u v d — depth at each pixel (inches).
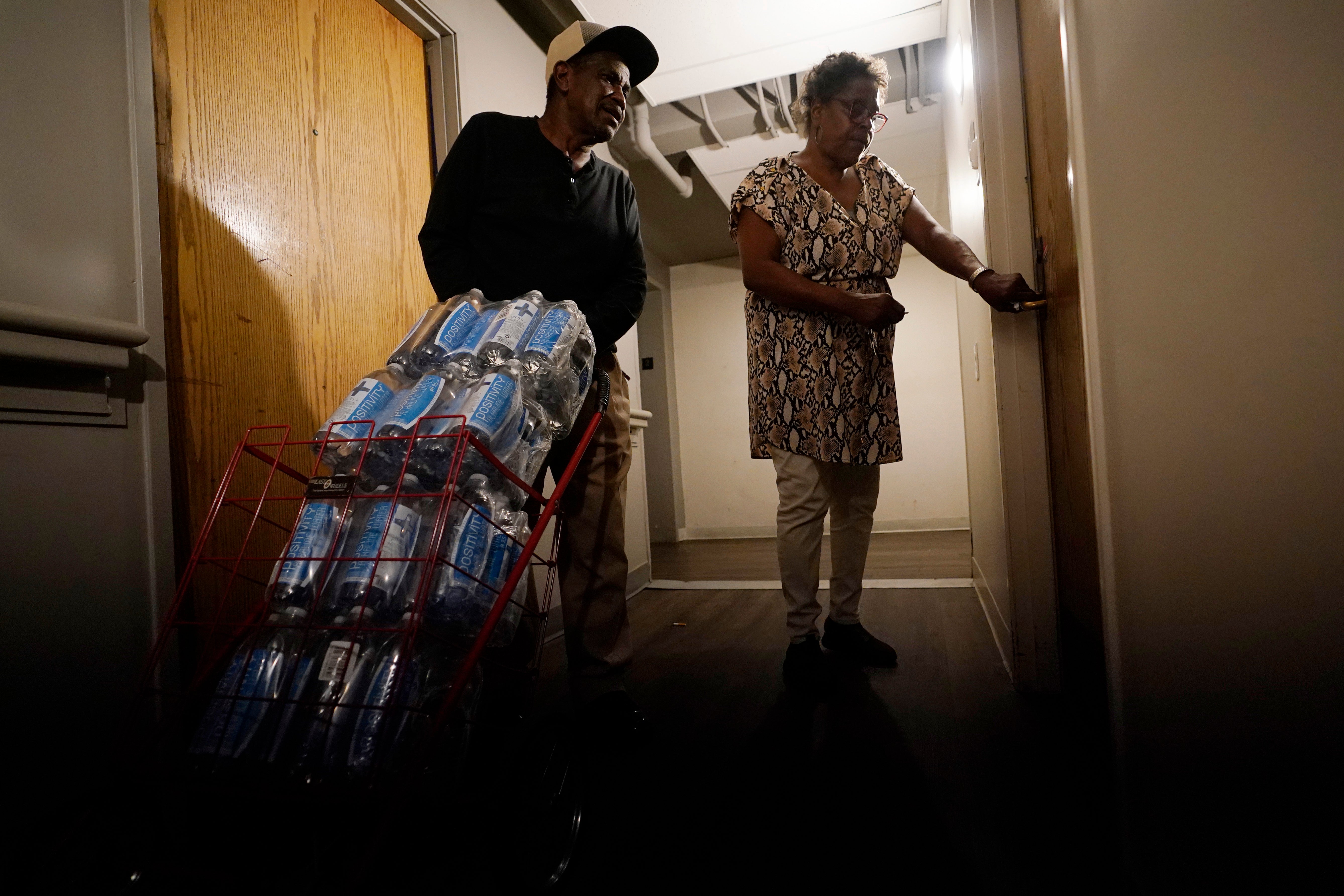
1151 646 26.7
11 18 37.1
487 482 35.1
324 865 28.4
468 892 34.5
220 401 53.7
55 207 38.8
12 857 27.0
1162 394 26.1
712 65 116.9
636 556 127.5
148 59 44.6
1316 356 23.1
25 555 36.4
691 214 192.2
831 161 66.4
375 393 35.8
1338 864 23.2
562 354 40.3
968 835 38.2
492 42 90.7
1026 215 60.2
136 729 40.7
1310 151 23.0
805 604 66.0
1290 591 23.8
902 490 223.1
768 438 66.2
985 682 64.2
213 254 53.9
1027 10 57.7
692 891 34.2
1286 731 24.0
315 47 65.5
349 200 68.6
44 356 36.1
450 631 31.9
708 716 59.2
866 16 105.6
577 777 37.6
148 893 29.2
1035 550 60.1
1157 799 26.6
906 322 223.6
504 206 53.9
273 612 31.3
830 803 42.7
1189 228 25.2
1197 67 24.7
